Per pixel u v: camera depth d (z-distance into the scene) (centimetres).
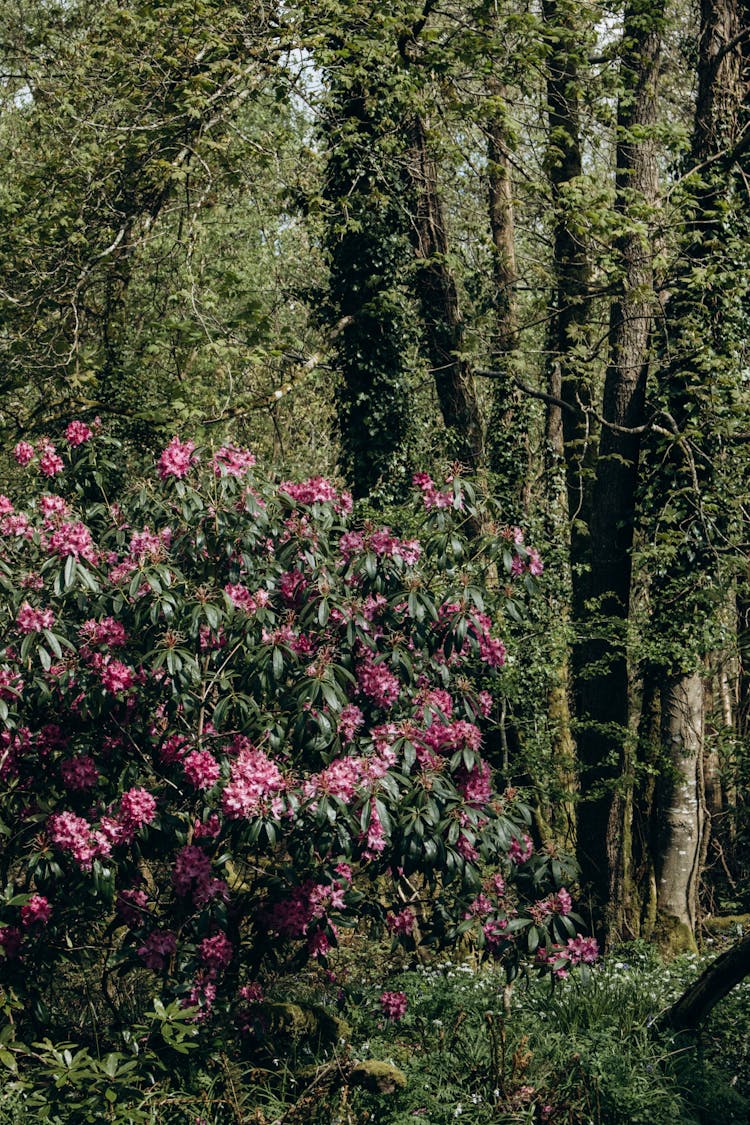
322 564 660
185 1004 597
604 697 1052
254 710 605
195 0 928
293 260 1423
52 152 1060
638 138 1019
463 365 1133
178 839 604
